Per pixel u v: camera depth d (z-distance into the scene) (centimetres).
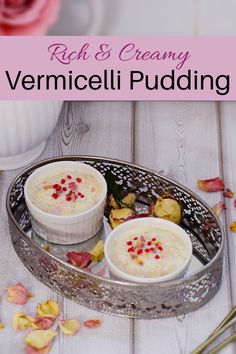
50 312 107
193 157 138
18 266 115
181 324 107
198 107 150
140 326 107
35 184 119
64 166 122
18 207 121
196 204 117
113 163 123
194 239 118
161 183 121
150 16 148
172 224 113
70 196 117
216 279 108
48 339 104
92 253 114
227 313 109
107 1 144
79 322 107
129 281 104
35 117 125
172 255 108
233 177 133
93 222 117
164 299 104
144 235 112
